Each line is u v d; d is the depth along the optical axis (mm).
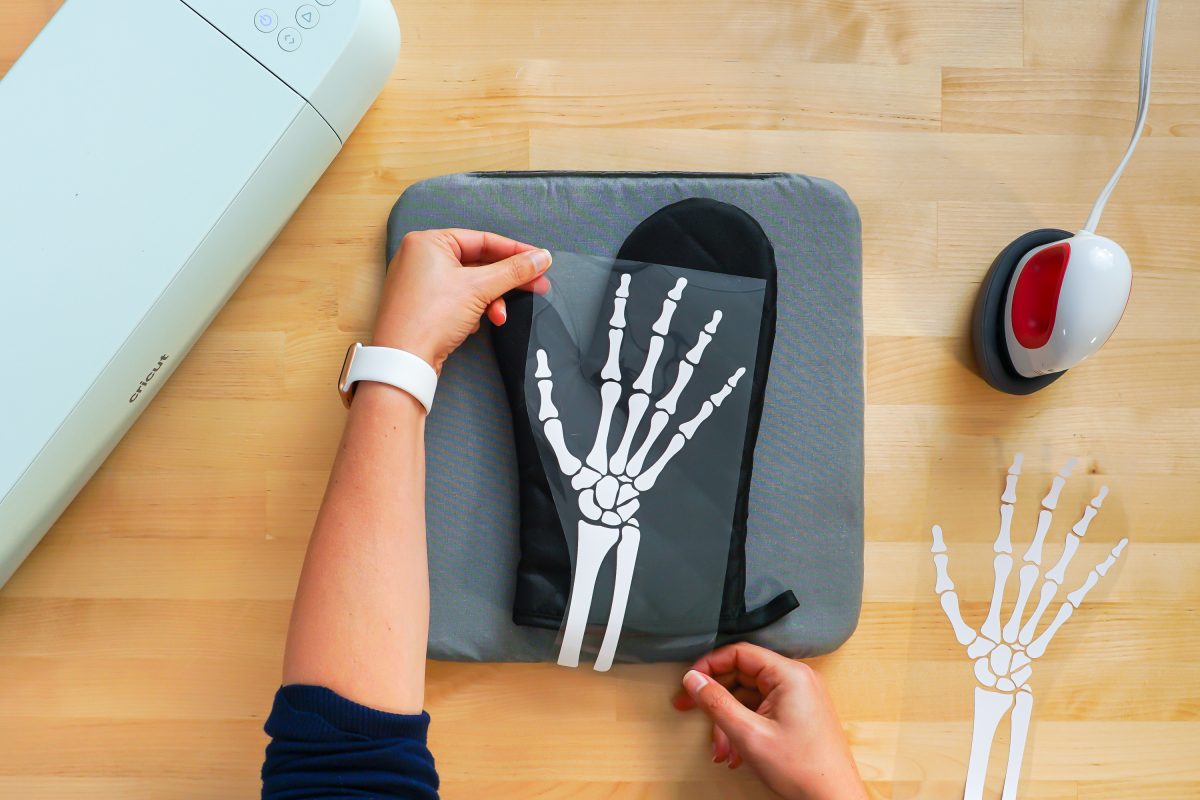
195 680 684
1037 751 700
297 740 412
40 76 569
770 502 673
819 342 678
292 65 586
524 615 639
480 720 681
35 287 568
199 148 582
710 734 686
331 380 698
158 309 585
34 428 568
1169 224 724
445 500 657
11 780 674
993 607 709
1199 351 719
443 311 564
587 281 660
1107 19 720
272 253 698
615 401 651
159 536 688
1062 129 724
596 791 682
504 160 714
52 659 680
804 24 721
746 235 666
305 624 460
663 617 645
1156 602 713
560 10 715
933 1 722
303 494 693
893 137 721
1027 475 718
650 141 718
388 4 628
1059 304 627
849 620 671
